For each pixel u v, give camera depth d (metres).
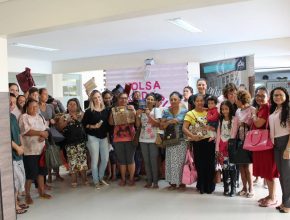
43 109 5.39
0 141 3.62
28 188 4.45
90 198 4.70
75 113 5.21
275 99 3.70
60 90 10.39
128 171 5.52
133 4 3.11
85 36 6.34
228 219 3.71
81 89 10.92
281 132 3.68
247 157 4.20
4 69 3.77
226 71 7.09
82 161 5.16
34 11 3.58
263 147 3.79
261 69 8.52
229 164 4.46
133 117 5.12
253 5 4.54
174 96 4.78
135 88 8.41
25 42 6.78
